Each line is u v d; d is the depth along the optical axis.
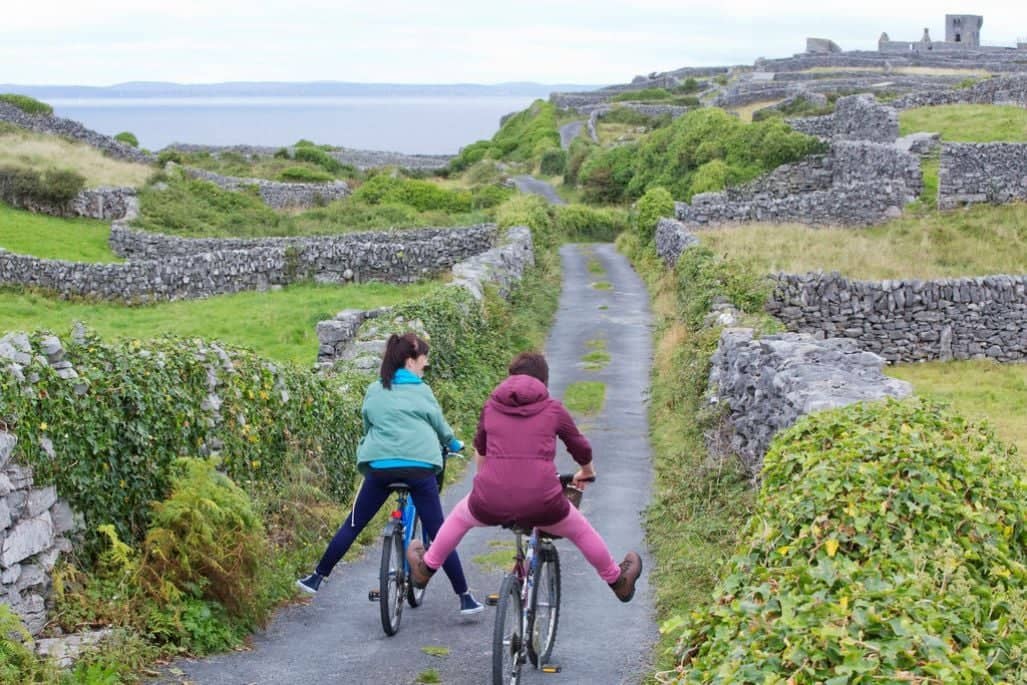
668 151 51.69
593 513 12.25
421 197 52.22
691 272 24.62
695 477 12.15
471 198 53.25
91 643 7.05
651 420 17.25
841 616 4.74
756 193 46.88
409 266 35.06
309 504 11.07
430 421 8.55
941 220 35.41
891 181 37.31
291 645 8.05
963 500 6.48
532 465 6.95
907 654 4.44
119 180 46.75
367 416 8.52
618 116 83.12
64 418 7.79
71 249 37.94
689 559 9.77
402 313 17.78
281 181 57.12
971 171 36.28
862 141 44.59
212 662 7.53
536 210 41.59
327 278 34.59
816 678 4.46
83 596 7.60
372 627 8.55
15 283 31.86
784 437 7.98
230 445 9.94
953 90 50.78
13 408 7.27
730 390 14.12
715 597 5.81
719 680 4.62
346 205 50.44
